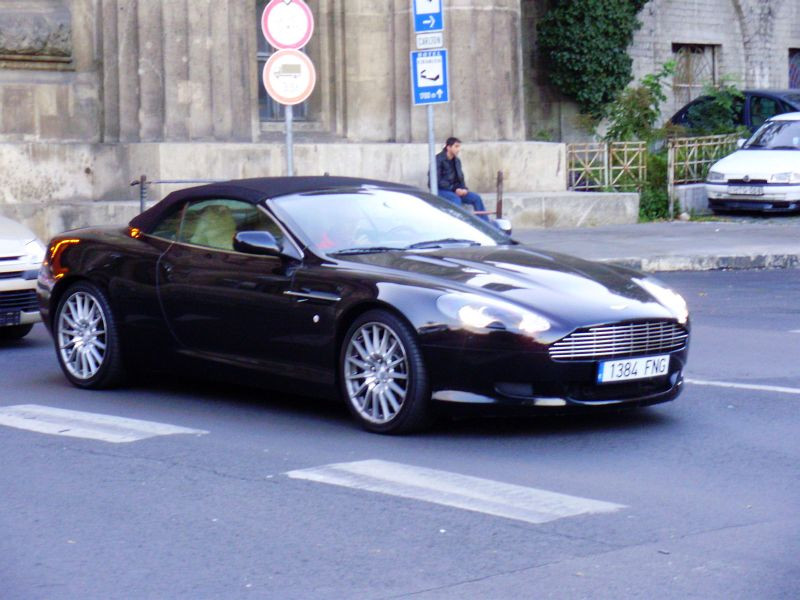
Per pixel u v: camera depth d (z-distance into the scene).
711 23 38.00
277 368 9.57
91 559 6.31
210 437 8.99
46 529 6.81
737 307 15.84
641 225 25.16
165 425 9.39
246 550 6.42
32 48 22.53
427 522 6.86
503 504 7.20
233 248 9.79
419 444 8.73
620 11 33.34
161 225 10.62
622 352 8.76
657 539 6.54
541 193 25.34
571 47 32.97
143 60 23.09
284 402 10.30
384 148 25.05
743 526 6.77
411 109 25.56
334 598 5.73
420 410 8.77
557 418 9.58
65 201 22.88
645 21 36.09
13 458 8.38
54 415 9.78
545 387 8.55
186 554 6.37
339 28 25.36
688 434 9.01
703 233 23.33
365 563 6.20
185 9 23.20
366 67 25.50
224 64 23.59
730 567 6.09
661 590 5.79
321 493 7.46
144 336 10.47
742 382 10.91
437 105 25.55
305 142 24.73
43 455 8.46
